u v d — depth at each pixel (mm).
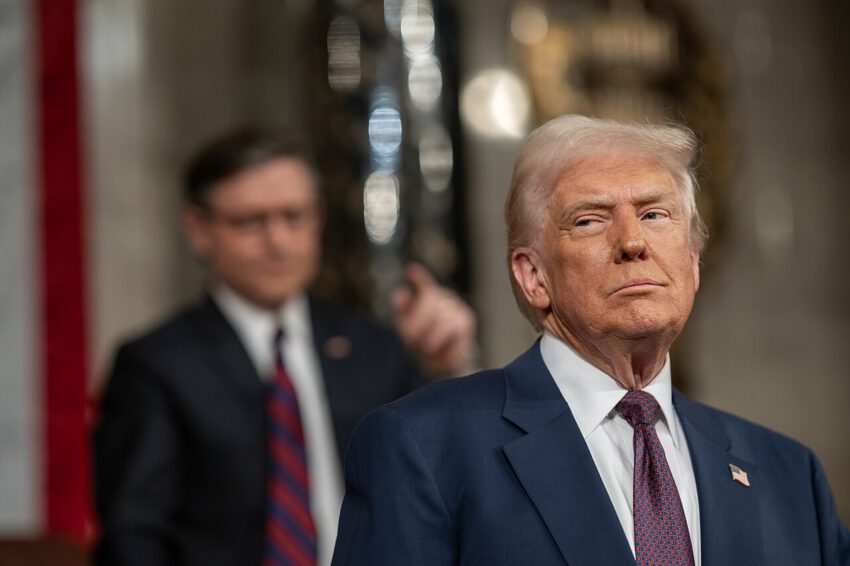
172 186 15594
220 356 9695
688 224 5090
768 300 19953
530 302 5176
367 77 15938
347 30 16047
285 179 10062
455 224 15969
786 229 20125
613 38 18469
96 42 14539
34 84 12836
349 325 10383
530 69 18016
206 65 16422
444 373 9828
